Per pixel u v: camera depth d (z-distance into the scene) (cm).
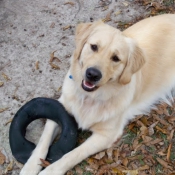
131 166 149
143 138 156
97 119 147
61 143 146
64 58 177
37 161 142
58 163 141
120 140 154
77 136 153
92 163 148
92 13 195
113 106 146
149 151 153
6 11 193
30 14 192
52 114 151
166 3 201
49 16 192
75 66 142
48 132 148
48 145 145
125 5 200
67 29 188
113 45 134
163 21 166
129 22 193
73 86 148
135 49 139
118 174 147
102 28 138
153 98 166
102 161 149
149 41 160
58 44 182
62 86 161
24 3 197
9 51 178
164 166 150
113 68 136
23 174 140
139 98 160
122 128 153
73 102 149
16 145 145
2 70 172
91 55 135
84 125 150
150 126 159
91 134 156
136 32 163
